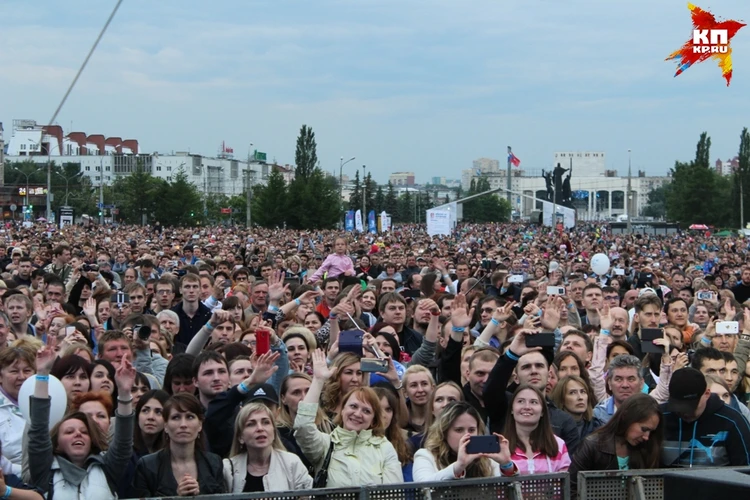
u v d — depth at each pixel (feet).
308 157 415.85
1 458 23.34
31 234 175.32
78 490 21.18
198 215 361.51
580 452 21.31
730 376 29.12
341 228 348.38
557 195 361.10
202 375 26.66
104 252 93.45
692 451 21.11
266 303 48.01
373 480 22.77
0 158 496.23
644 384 32.19
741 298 69.05
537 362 25.64
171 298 47.62
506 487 18.52
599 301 45.32
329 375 23.76
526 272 83.35
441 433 22.47
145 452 23.62
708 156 431.84
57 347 31.83
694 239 254.27
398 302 39.60
